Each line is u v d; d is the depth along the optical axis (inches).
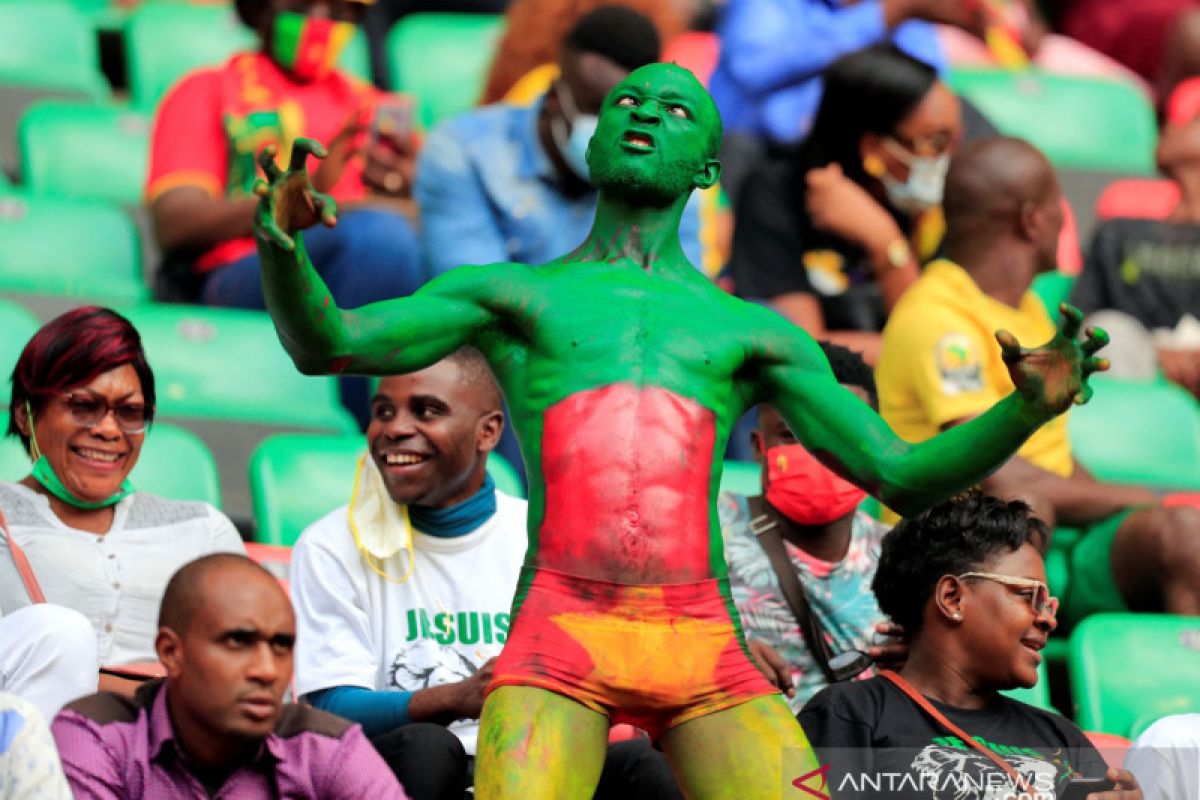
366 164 880.3
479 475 578.9
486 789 381.7
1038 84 1208.8
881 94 860.6
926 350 760.3
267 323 878.4
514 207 843.4
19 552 569.0
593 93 828.6
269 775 466.3
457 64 1163.9
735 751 393.1
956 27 1112.2
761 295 874.8
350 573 566.3
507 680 391.2
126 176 1054.4
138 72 1138.0
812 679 603.8
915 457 400.5
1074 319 378.3
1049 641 780.0
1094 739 634.2
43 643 508.7
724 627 401.1
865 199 868.6
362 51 1155.9
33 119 1048.8
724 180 1029.2
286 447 753.0
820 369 419.5
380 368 398.6
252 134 908.6
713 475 406.9
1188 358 962.1
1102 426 903.7
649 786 506.0
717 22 1148.5
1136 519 751.7
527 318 411.5
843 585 611.5
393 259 851.4
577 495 398.3
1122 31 1298.0
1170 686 702.5
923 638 538.0
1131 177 1178.0
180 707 455.5
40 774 428.8
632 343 406.9
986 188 774.5
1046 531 547.2
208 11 1159.6
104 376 578.9
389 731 532.1
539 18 1008.2
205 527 608.7
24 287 923.4
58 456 581.3
